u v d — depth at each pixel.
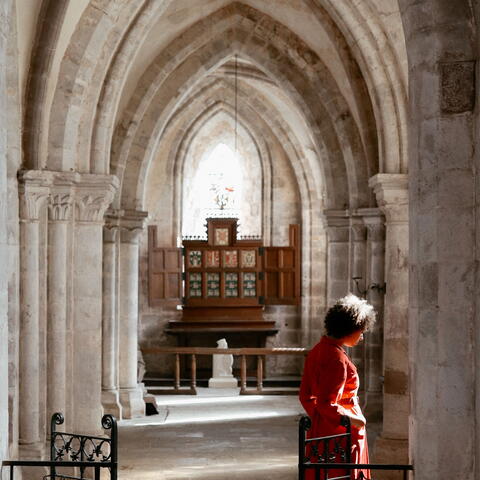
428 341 5.11
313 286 21.86
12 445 8.59
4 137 5.48
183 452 12.41
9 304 8.83
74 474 10.34
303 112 15.54
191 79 15.73
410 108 5.35
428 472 5.05
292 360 22.11
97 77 11.02
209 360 21.88
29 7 9.06
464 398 5.02
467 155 5.08
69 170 10.41
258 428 14.36
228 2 14.62
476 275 5.01
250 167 22.69
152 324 21.92
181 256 21.19
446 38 5.12
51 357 10.38
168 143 22.12
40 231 9.88
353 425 5.30
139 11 11.38
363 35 10.87
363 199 14.64
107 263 15.20
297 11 13.84
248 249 21.11
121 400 15.45
